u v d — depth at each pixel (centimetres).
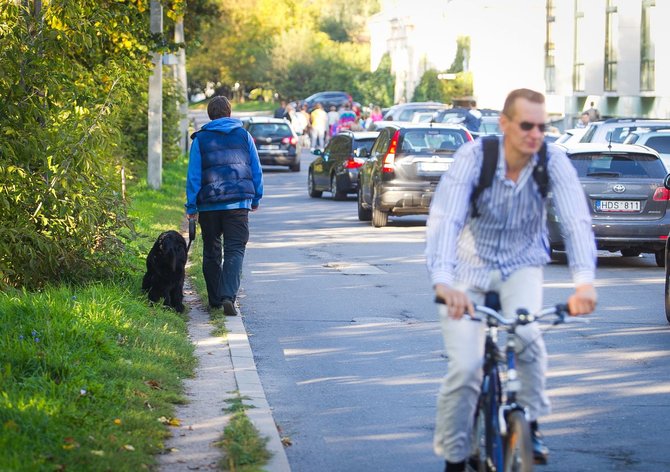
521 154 1270
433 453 1658
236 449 1579
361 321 2772
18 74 2659
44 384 1777
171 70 8638
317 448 1686
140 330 2295
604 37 11462
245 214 2755
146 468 1479
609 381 2133
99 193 2812
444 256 1251
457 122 9131
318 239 4750
